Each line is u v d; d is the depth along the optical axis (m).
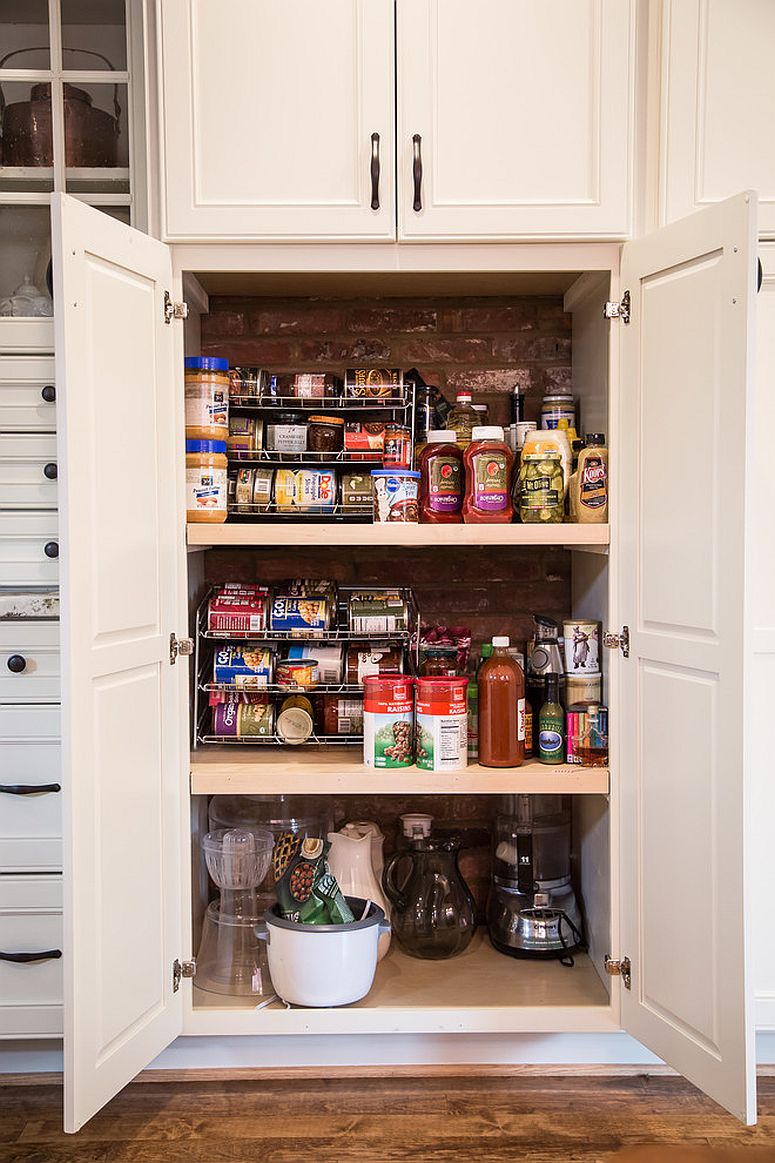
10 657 1.85
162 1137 1.79
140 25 1.92
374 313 2.29
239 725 2.07
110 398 1.65
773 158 1.82
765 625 1.87
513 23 1.80
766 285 1.84
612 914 1.92
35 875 1.88
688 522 1.68
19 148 1.94
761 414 1.85
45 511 1.87
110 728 1.66
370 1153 1.74
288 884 1.99
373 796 2.34
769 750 1.88
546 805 2.24
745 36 1.81
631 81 1.81
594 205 1.82
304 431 2.09
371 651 2.11
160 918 1.83
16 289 1.92
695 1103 1.90
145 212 1.92
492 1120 1.84
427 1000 1.93
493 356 2.30
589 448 1.92
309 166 1.81
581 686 1.97
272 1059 2.00
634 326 1.82
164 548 1.83
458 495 2.02
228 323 2.28
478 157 1.82
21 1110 1.88
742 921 1.57
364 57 1.80
